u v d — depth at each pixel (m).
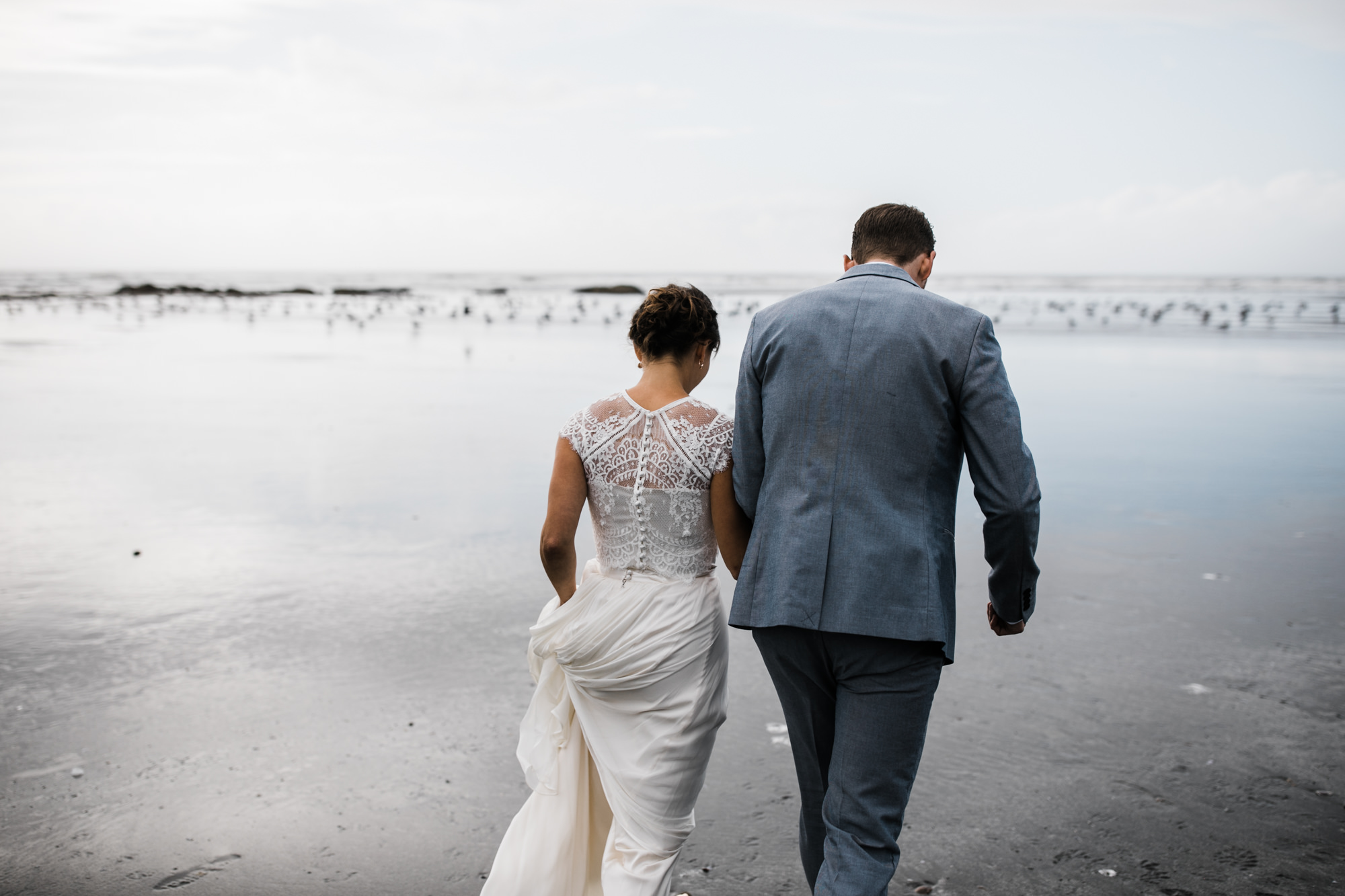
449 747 3.54
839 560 2.20
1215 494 7.69
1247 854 2.85
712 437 2.44
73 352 21.78
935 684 2.27
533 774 2.53
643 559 2.44
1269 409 12.24
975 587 5.49
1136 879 2.74
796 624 2.21
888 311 2.27
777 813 3.14
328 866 2.80
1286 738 3.57
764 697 4.08
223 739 3.58
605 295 76.94
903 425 2.21
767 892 2.72
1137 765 3.38
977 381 2.19
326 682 4.10
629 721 2.45
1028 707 3.86
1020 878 2.75
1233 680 4.11
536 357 21.38
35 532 6.56
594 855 2.60
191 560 5.93
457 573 5.70
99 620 4.84
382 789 3.24
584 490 2.49
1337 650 4.43
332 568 5.79
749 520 2.52
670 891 2.70
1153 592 5.30
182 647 4.50
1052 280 167.50
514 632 4.73
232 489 7.97
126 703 3.88
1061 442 10.04
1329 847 2.88
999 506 2.17
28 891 2.65
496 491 7.93
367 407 13.02
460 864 2.82
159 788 3.21
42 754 3.44
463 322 37.16
